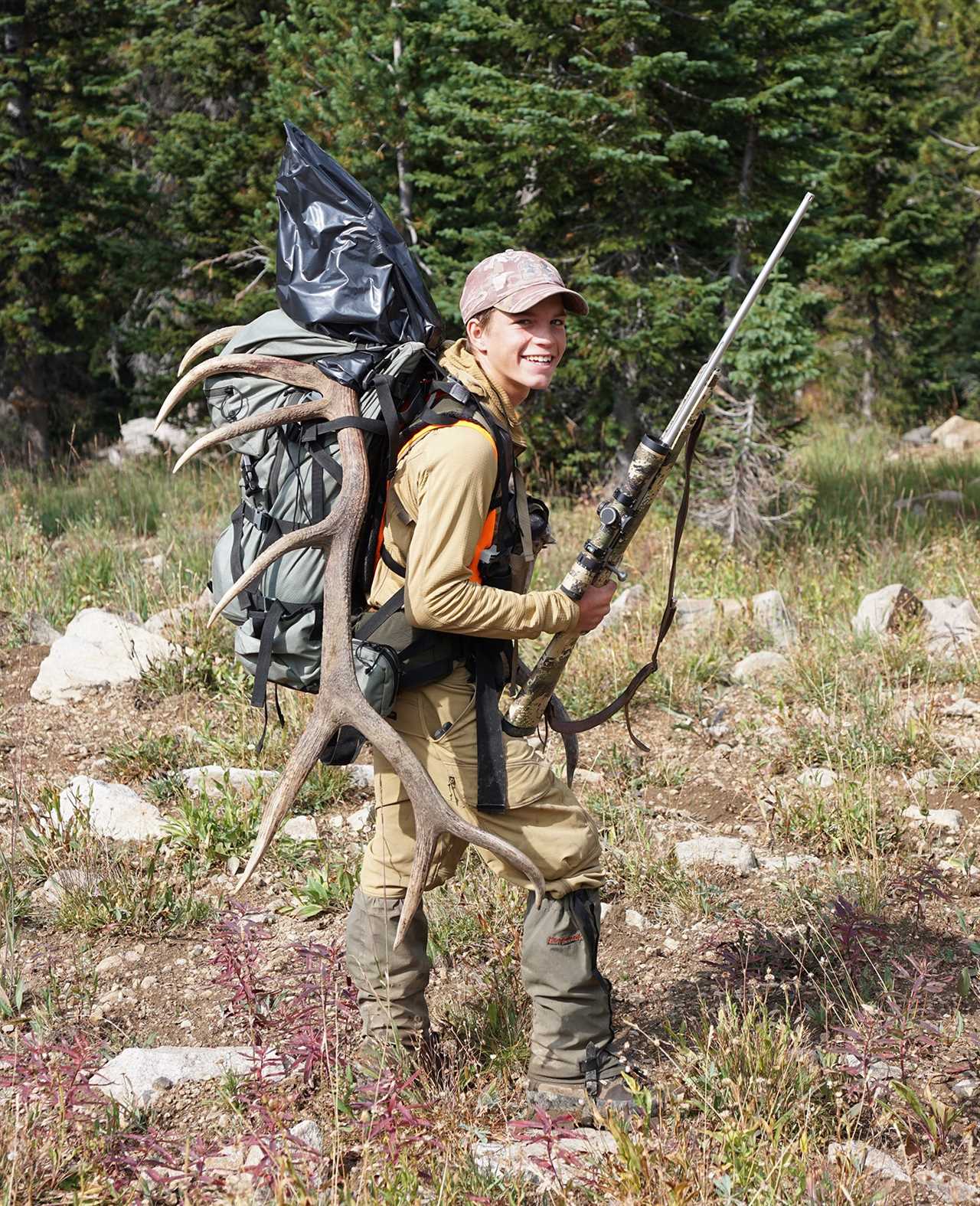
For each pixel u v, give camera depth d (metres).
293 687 3.08
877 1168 2.98
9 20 15.36
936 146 21.00
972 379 24.02
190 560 9.04
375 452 2.95
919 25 23.41
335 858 4.77
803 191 11.34
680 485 10.85
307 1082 3.29
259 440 2.96
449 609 2.78
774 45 10.97
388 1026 3.23
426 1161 2.93
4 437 16.89
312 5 12.76
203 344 3.26
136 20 16.30
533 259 2.96
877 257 20.72
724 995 3.83
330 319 3.01
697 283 10.68
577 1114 3.10
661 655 6.98
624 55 10.94
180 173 15.70
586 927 3.07
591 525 10.79
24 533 10.05
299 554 2.90
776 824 5.11
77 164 15.41
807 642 7.43
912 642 7.08
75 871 4.57
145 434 17.80
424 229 12.07
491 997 3.78
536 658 6.79
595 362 10.98
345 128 11.93
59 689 6.61
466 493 2.78
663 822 5.18
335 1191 2.69
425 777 2.78
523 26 10.98
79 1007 3.86
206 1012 3.86
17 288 16.00
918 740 5.72
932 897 4.38
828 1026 3.50
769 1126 2.93
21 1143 2.97
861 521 11.05
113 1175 2.94
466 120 10.73
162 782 5.35
